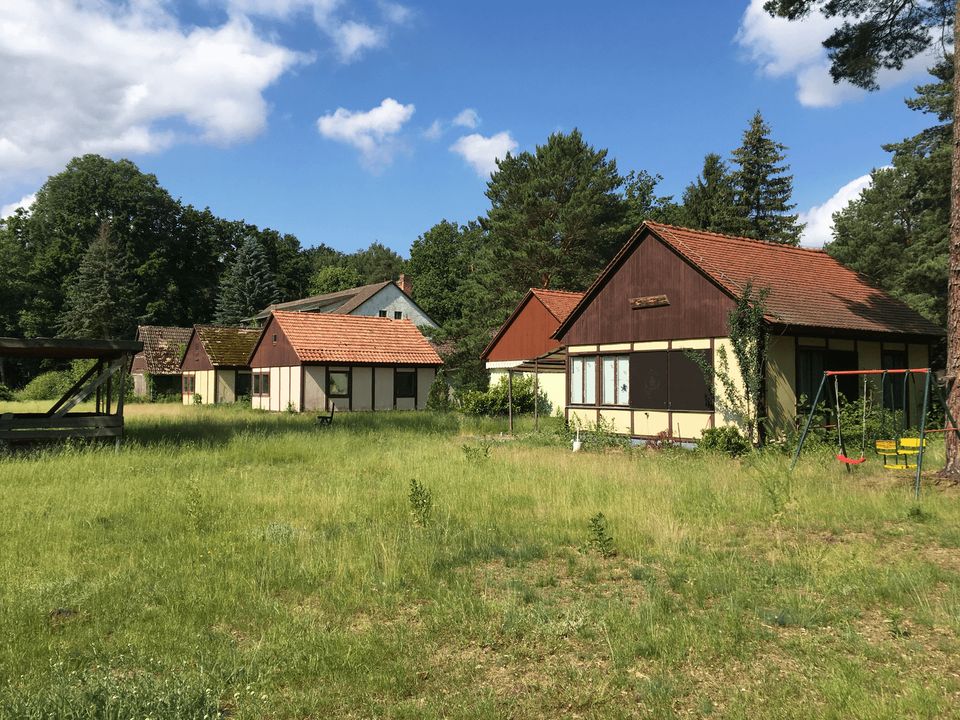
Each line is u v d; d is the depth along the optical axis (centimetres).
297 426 2536
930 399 2198
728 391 1855
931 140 3444
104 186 8262
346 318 4116
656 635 546
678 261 2017
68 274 7869
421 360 4059
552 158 4903
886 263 4388
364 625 582
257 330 5006
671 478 1282
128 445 1795
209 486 1205
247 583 671
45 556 762
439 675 491
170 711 417
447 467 1438
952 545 828
